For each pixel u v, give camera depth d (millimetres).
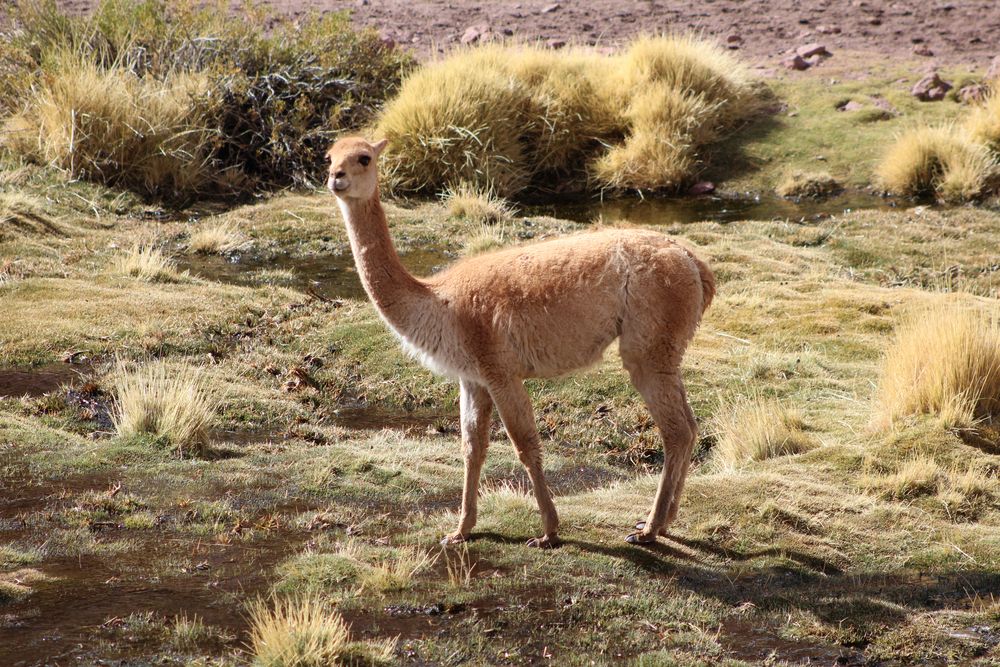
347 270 38469
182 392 25031
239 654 15000
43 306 31859
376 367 29875
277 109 49281
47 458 22688
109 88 45656
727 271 36750
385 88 53781
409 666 14906
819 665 15516
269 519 20234
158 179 45562
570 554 18953
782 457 23703
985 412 24469
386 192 47062
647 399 18984
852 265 38500
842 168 48875
